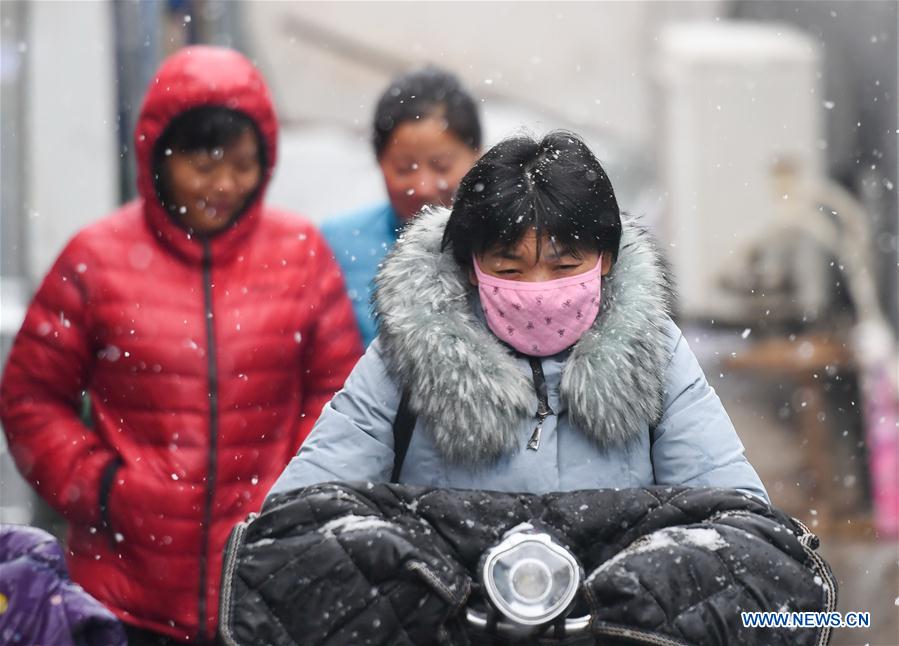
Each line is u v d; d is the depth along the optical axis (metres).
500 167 10.95
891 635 22.94
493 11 66.12
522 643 10.23
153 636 15.02
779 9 54.38
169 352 15.12
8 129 31.38
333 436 11.24
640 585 9.94
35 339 15.39
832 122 51.75
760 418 36.56
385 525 10.39
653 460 11.24
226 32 38.59
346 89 64.56
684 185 46.91
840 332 36.00
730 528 10.30
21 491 27.50
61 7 31.22
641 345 10.93
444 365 10.86
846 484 33.12
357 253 17.97
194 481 14.97
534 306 10.88
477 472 11.03
